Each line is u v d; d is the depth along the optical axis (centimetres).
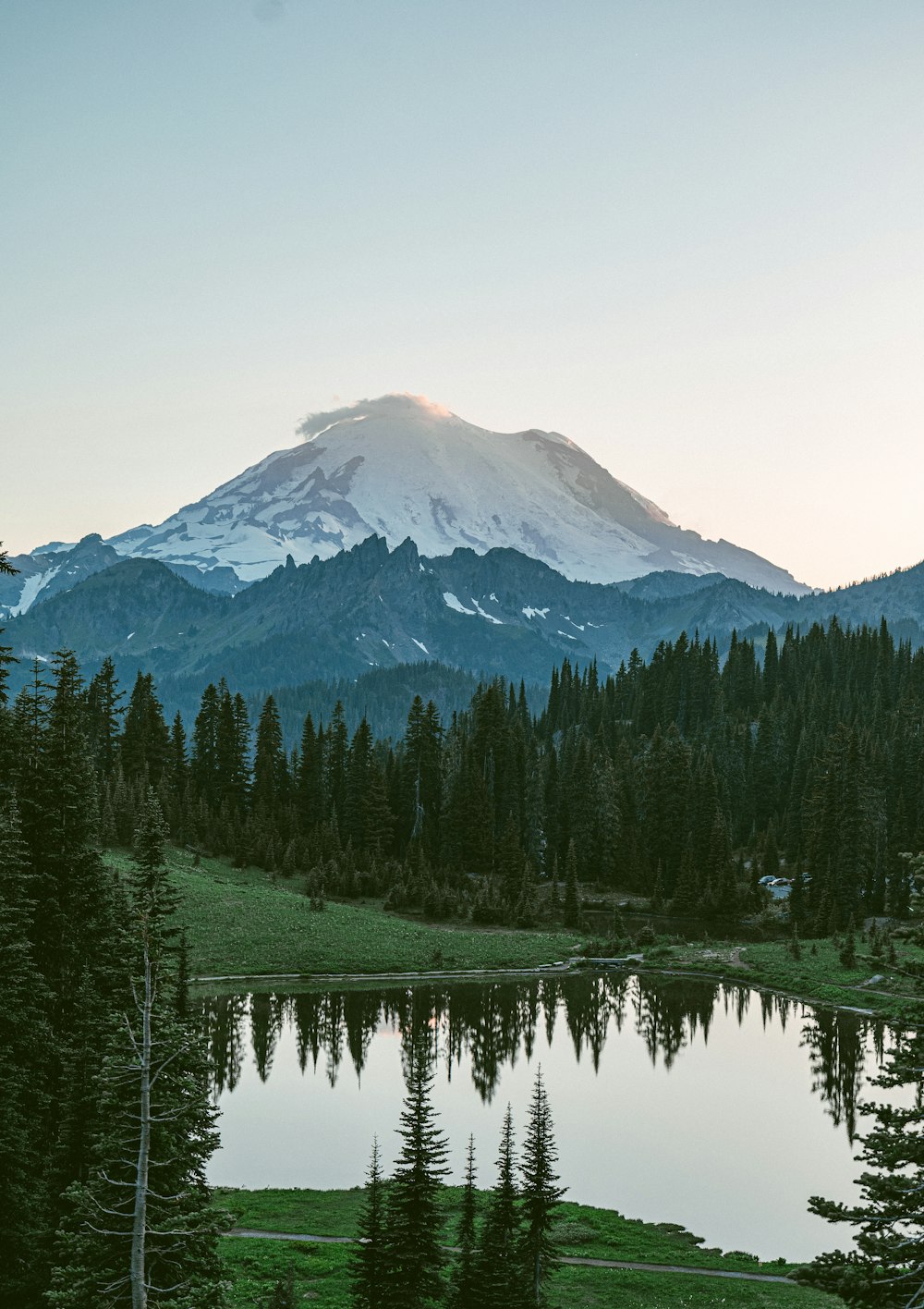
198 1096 3181
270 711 17712
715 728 19738
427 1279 3647
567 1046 8894
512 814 17025
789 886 15312
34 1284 3397
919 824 15262
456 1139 6512
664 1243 4934
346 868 14712
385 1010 9819
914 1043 2964
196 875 13250
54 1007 4312
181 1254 3000
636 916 14788
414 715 17200
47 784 4550
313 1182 5684
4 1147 3344
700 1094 7594
